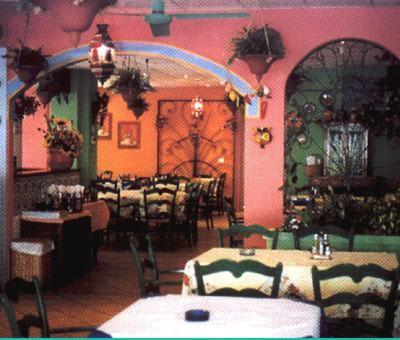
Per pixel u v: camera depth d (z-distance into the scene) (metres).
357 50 12.10
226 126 19.27
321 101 10.92
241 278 5.48
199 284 4.64
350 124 13.92
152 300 4.35
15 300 3.71
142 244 12.08
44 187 10.54
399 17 8.52
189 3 8.41
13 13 9.16
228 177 19.41
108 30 9.02
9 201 9.05
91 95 13.72
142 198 12.68
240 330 3.65
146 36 8.98
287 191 9.24
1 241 8.98
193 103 17.23
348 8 8.59
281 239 6.64
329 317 5.30
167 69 15.25
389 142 13.98
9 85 9.05
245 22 8.80
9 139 9.08
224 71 8.85
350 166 13.05
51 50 9.18
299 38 8.69
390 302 4.55
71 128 11.55
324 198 7.48
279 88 8.73
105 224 10.88
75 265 9.45
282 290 5.42
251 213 8.87
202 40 8.89
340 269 4.47
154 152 19.80
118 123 19.95
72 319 7.24
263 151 8.83
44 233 9.05
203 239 13.58
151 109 19.77
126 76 12.41
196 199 13.02
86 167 13.45
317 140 14.42
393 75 10.91
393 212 7.18
